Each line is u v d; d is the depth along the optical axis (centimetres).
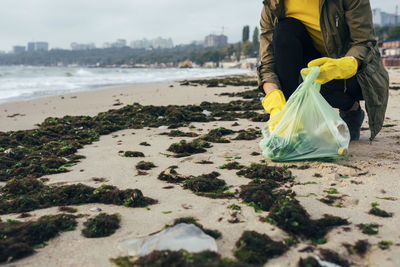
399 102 799
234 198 250
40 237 195
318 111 316
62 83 1883
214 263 158
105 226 207
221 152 383
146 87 1421
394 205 231
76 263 170
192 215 224
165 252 167
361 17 319
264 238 186
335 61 306
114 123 604
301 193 255
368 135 452
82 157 386
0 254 174
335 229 200
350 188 262
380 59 349
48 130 540
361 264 167
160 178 303
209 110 730
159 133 511
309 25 345
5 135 522
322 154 318
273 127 333
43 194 261
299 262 166
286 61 348
